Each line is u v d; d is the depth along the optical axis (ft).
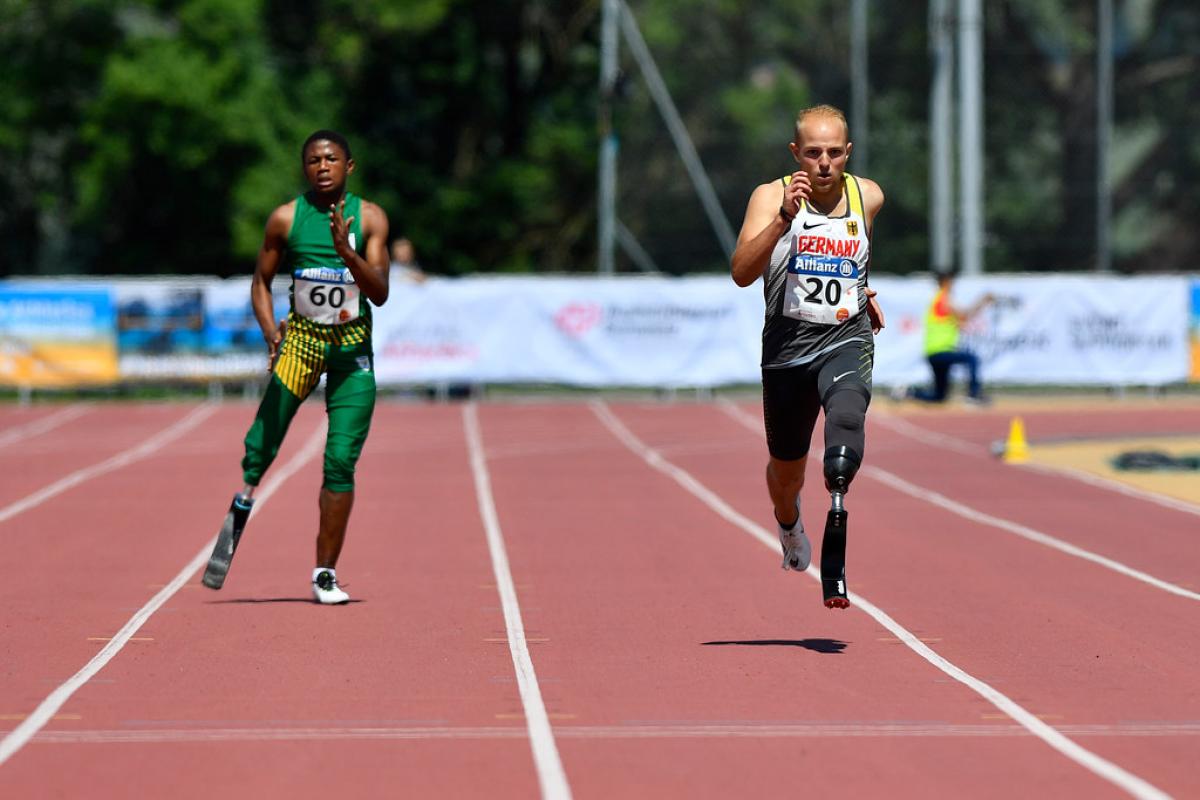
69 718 82.28
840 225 93.35
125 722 81.41
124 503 179.73
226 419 281.54
